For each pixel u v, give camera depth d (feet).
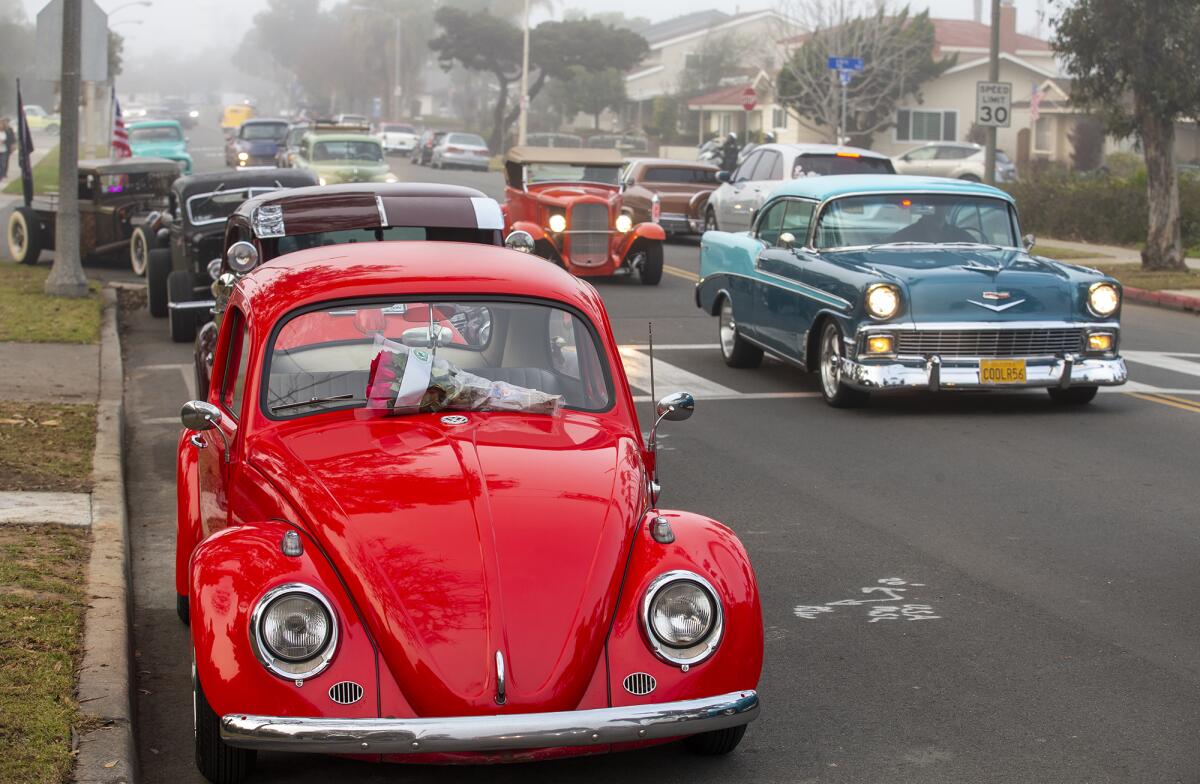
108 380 40.81
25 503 26.25
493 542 14.94
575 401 18.54
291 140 133.49
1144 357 50.42
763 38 284.61
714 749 16.53
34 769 14.76
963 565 24.86
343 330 18.22
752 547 25.94
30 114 324.60
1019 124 193.57
